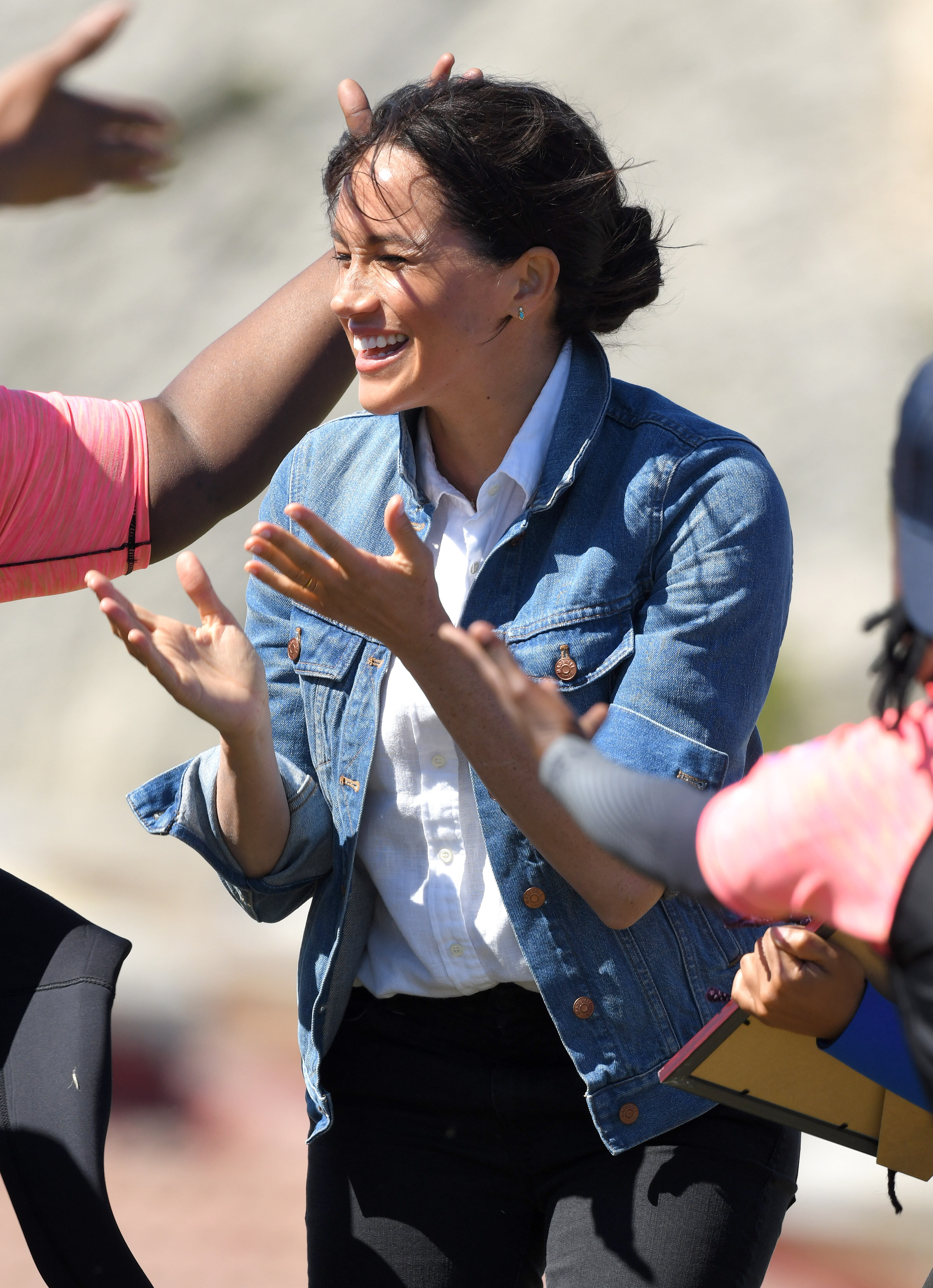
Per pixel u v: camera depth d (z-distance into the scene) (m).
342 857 7.73
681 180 39.03
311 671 7.78
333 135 43.28
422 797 7.51
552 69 40.97
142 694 39.69
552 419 7.42
